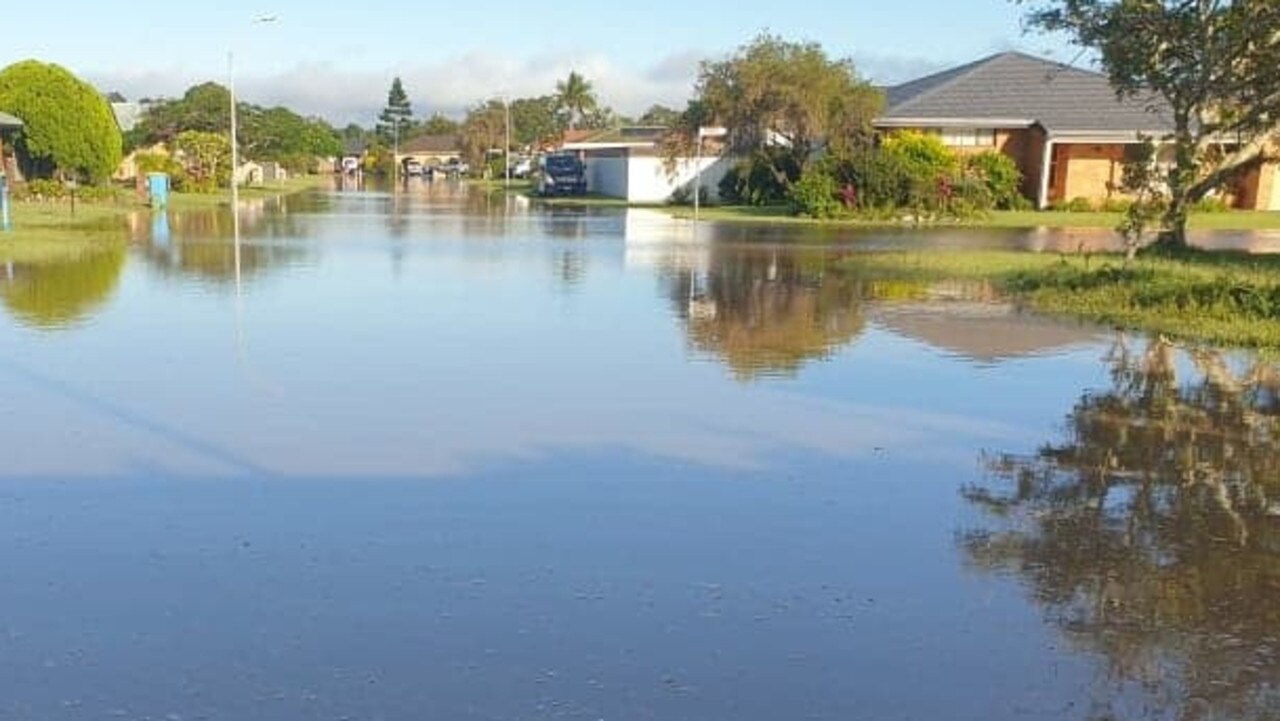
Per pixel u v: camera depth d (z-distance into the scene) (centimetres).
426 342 1142
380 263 2020
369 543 540
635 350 1123
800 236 3027
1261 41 1822
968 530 575
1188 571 518
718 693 392
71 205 3516
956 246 2680
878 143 4419
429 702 382
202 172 5481
